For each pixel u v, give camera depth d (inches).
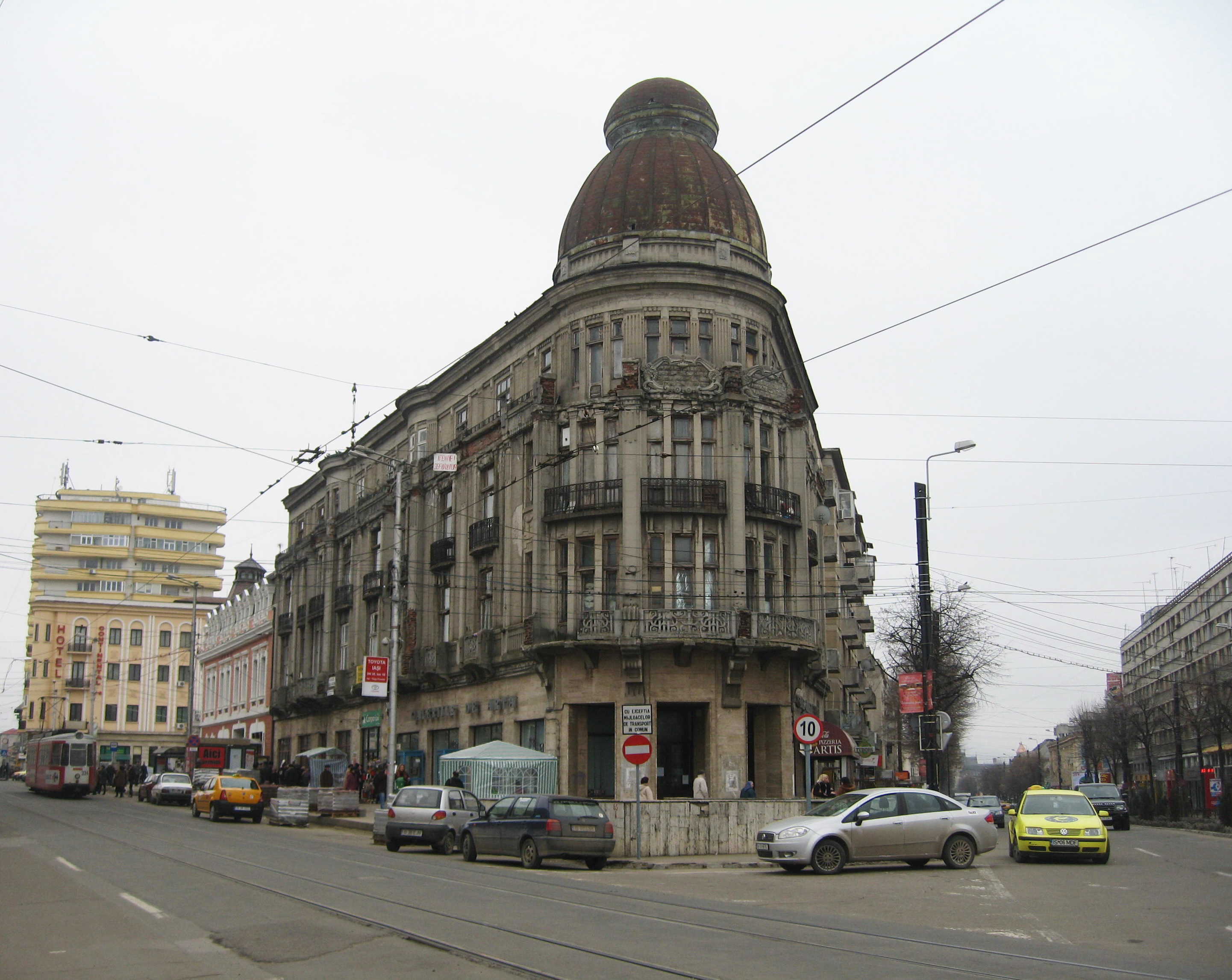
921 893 761.0
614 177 1611.7
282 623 2778.1
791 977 431.5
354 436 1552.7
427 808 1156.5
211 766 2363.4
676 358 1514.5
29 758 2918.3
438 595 1941.4
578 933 543.2
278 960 475.8
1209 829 2027.6
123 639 4347.9
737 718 1454.2
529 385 1691.7
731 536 1488.7
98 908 639.1
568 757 1494.8
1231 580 4259.4
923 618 1520.7
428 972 446.0
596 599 1485.0
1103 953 503.5
